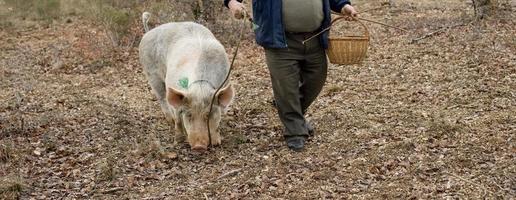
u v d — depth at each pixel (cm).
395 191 598
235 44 1208
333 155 677
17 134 800
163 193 628
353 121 765
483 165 632
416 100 827
